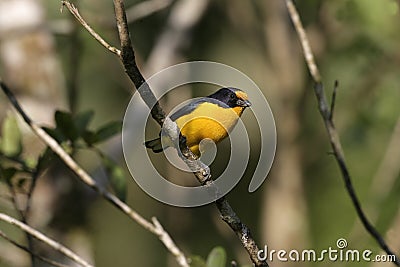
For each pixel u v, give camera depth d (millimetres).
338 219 14539
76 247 11102
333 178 14664
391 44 12898
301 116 13484
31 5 11570
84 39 12047
